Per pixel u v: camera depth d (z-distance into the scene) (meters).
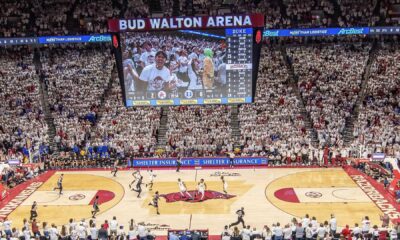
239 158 37.53
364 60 46.50
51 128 42.09
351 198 30.67
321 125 40.09
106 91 44.94
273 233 24.39
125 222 27.88
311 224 24.45
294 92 43.88
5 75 46.81
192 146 38.72
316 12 49.03
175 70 33.28
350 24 48.19
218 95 33.75
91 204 30.73
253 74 33.12
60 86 45.44
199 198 31.22
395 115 40.41
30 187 34.12
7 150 39.25
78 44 49.62
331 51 47.66
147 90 33.72
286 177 34.91
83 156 38.78
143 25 32.09
